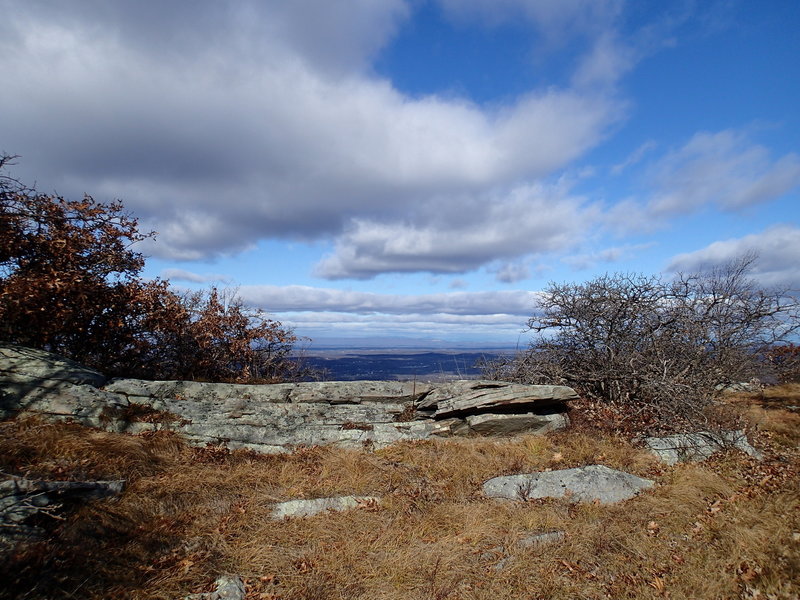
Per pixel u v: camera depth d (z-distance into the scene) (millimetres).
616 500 6691
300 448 7891
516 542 5562
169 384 8898
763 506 6605
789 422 10906
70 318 8617
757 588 4672
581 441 8586
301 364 13938
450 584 4773
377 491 6703
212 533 5398
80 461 5855
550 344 12008
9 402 6895
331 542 5477
